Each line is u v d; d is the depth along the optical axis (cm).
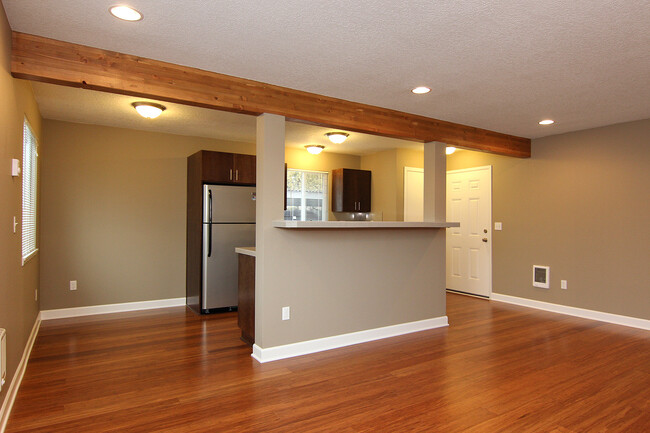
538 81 331
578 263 505
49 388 284
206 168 516
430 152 462
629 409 258
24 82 310
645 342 396
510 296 582
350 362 341
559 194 525
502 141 521
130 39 261
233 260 525
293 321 359
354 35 253
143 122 487
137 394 276
